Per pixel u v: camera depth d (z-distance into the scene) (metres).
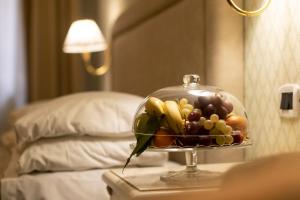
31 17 3.71
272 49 1.35
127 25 2.69
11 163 1.93
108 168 1.72
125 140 1.76
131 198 1.00
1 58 3.79
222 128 1.08
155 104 1.10
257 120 1.46
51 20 3.67
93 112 1.76
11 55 3.80
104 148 1.71
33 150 1.69
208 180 1.09
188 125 1.08
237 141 1.12
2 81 3.80
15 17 3.79
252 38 1.48
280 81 1.31
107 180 1.29
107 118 1.75
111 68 3.17
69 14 3.65
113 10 3.22
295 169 0.53
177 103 1.13
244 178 0.53
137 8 2.47
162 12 2.11
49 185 1.61
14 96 3.82
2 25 3.79
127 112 1.77
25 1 3.72
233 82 1.55
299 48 1.20
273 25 1.34
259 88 1.44
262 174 0.53
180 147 1.09
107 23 3.37
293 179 0.50
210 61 1.58
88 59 3.47
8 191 1.60
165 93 1.18
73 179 1.64
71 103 1.84
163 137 1.09
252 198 0.48
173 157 1.98
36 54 3.67
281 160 0.58
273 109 1.35
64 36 3.68
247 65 1.53
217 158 1.58
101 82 3.58
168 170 1.34
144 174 1.27
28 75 3.75
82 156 1.69
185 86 1.23
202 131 1.09
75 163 1.68
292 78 1.24
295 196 0.48
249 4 1.49
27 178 1.63
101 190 1.64
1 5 3.78
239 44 1.55
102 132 1.72
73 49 2.93
